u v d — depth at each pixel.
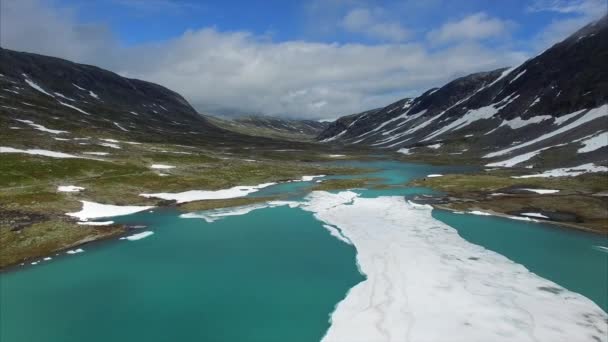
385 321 33.53
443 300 36.75
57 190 79.81
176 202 81.88
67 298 39.38
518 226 61.59
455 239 54.62
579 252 49.84
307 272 45.16
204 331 33.84
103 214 70.25
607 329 31.83
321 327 34.03
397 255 48.62
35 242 53.12
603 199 75.06
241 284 42.34
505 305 35.66
